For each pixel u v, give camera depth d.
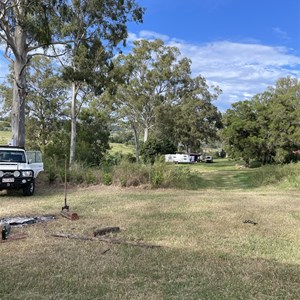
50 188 16.08
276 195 14.17
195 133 57.56
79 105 32.66
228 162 58.09
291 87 58.84
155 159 22.00
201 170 38.03
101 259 5.55
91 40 20.72
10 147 14.23
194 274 4.96
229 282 4.68
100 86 23.22
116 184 16.78
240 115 40.31
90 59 21.00
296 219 8.75
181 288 4.49
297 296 4.29
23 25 16.61
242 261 5.54
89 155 31.03
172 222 8.26
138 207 10.43
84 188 16.12
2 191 14.64
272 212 9.68
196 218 8.74
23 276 4.83
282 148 36.38
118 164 18.69
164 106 48.88
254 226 7.93
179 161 52.81
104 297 4.22
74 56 20.73
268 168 23.69
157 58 46.81
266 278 4.84
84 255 5.73
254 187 19.73
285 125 35.66
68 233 7.10
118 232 7.27
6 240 6.51
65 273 4.95
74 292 4.36
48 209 10.08
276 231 7.48
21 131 18.14
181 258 5.62
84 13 19.89
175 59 47.47
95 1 19.39
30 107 40.31
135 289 4.45
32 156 15.77
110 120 42.16
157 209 10.09
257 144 38.00
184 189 16.58
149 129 54.41
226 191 16.66
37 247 6.13
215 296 4.25
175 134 59.84
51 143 34.09
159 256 5.71
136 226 7.81
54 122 41.06
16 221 8.02
